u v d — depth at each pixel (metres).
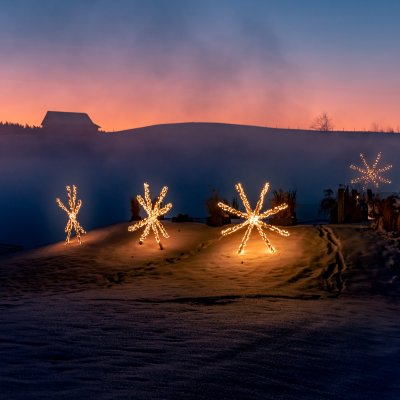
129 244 21.38
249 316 8.03
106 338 5.93
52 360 4.79
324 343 6.31
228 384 4.25
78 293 12.48
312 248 17.59
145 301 10.09
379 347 6.38
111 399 3.62
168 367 4.67
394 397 4.43
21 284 15.66
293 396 4.15
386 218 19.89
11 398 3.52
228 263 16.75
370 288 12.66
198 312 8.38
